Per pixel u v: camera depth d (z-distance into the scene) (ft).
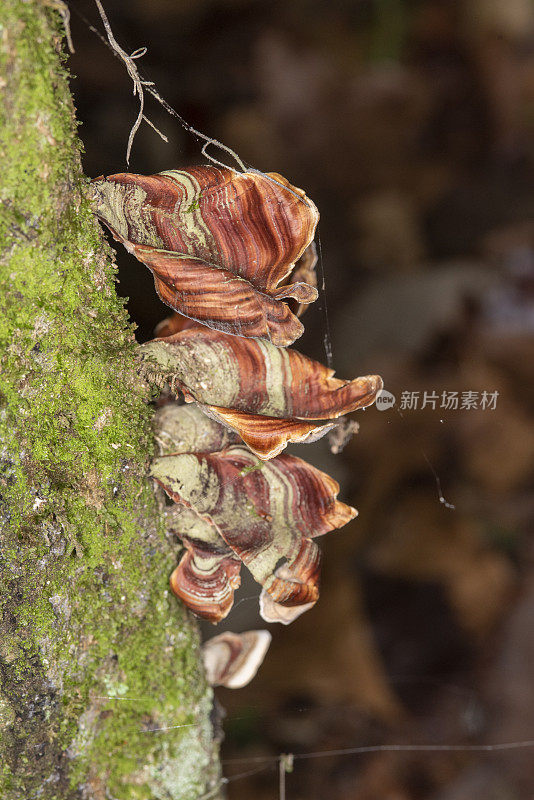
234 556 1.71
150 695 1.75
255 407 1.67
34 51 1.59
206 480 1.67
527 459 3.39
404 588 3.31
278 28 4.19
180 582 1.71
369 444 3.18
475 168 4.36
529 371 3.60
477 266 3.98
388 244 4.03
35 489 1.66
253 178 1.64
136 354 1.67
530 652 3.19
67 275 1.65
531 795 2.90
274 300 1.66
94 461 1.68
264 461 1.69
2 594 1.66
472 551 3.35
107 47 3.30
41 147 1.61
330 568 3.27
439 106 4.38
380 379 1.70
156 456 1.70
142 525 1.71
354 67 4.28
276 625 3.21
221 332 1.67
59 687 1.71
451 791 2.93
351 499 3.21
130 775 1.76
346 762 2.98
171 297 1.64
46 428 1.66
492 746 3.04
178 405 1.72
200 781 1.80
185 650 1.77
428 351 3.63
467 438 3.36
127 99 3.13
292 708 3.07
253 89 4.04
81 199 1.64
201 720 1.80
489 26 4.36
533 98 4.36
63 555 1.69
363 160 4.19
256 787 2.90
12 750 1.70
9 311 1.63
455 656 3.23
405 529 3.33
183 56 3.93
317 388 1.67
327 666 3.15
